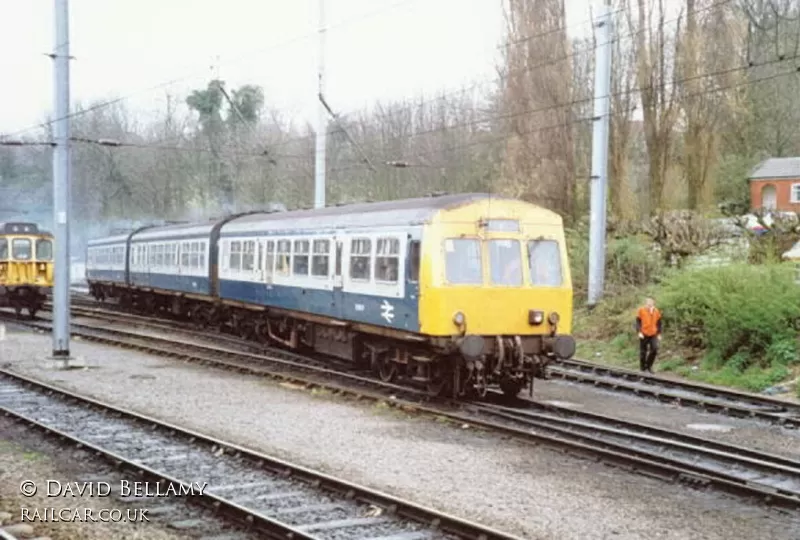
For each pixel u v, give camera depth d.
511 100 33.12
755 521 9.09
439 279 15.34
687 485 10.41
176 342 24.25
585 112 38.97
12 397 15.92
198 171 47.59
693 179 33.12
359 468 10.91
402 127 48.47
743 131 49.03
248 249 24.31
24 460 11.25
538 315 15.93
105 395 16.25
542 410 15.66
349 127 46.62
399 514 8.89
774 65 49.06
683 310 22.00
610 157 31.98
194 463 11.16
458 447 12.20
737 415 15.68
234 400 15.79
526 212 16.20
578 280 28.02
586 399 17.19
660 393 17.33
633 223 29.03
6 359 21.33
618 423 14.35
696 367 20.64
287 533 8.15
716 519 9.11
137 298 37.47
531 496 9.74
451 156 45.03
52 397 15.96
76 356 21.64
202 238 28.38
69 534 8.30
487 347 15.65
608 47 24.52
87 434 12.78
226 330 28.64
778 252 23.73
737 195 48.69
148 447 12.02
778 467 11.12
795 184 47.84
